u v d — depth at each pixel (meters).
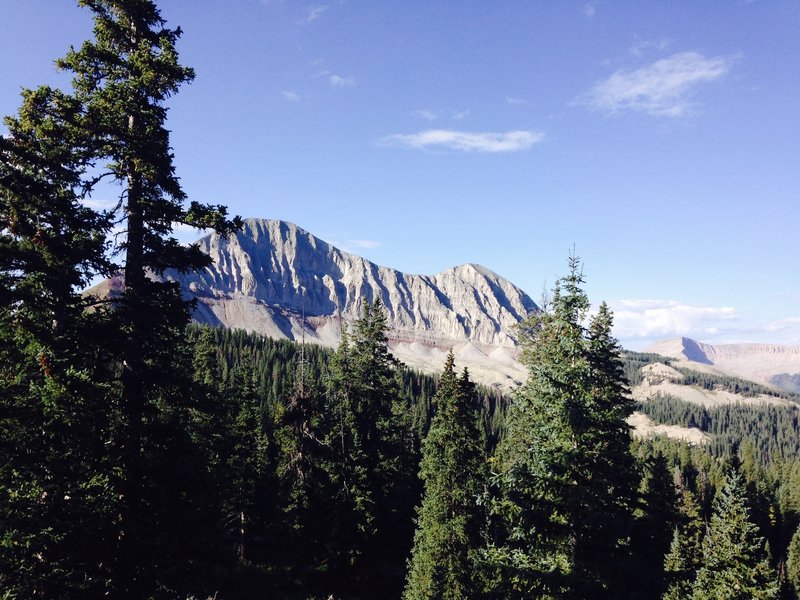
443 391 28.98
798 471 91.69
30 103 12.09
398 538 43.75
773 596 19.36
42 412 11.07
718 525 21.50
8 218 12.34
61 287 12.37
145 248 13.95
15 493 10.73
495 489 26.42
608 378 21.91
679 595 20.75
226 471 31.39
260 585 32.66
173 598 12.86
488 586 13.58
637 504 20.28
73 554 10.95
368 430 40.38
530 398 14.38
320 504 35.75
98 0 13.55
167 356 14.36
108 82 13.17
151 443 13.23
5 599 9.98
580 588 11.73
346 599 33.56
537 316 24.70
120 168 13.40
